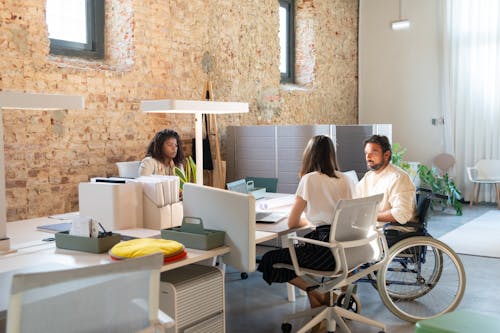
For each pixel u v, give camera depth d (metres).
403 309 3.65
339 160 6.16
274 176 5.91
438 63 8.95
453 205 7.63
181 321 2.42
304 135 5.71
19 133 4.27
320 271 2.99
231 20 6.47
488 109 8.45
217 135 5.86
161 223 3.06
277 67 7.37
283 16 8.14
